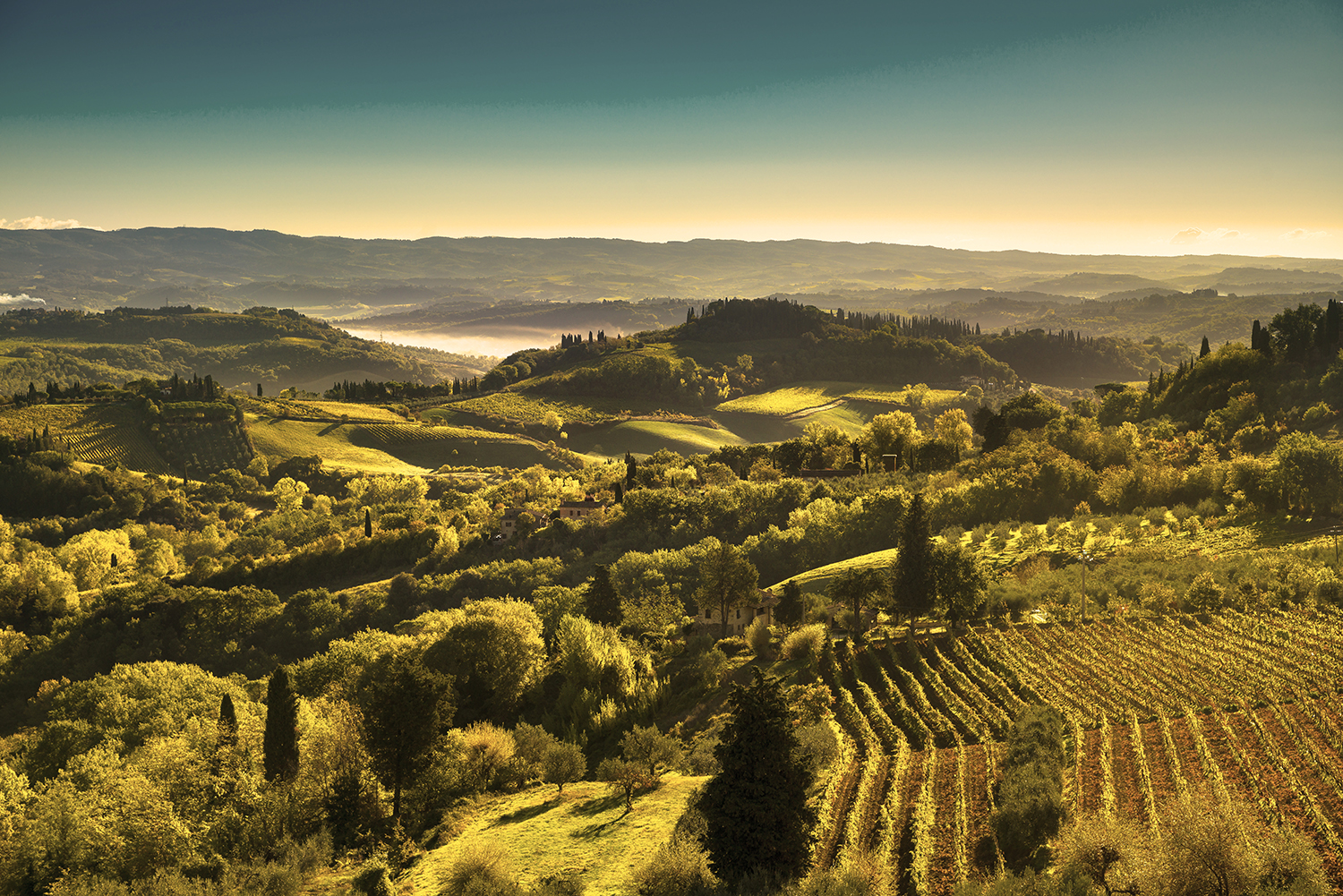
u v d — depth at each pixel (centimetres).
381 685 6275
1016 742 5344
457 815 5938
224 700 6925
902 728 6500
